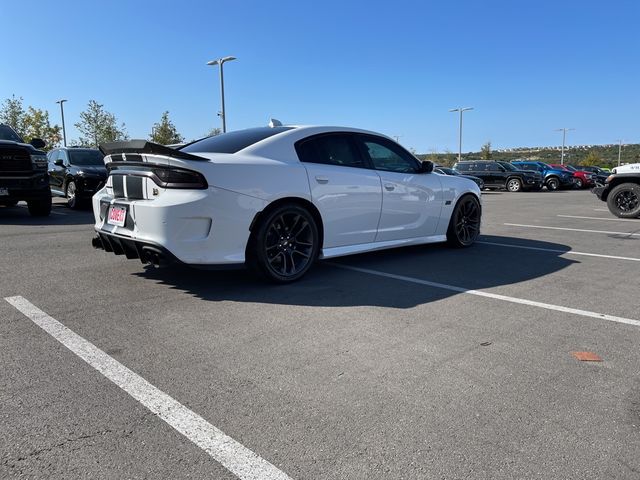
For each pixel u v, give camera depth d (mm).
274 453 2082
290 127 4984
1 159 9281
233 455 2066
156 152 3947
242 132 5039
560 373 2848
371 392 2605
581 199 19000
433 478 1937
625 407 2479
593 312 3955
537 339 3365
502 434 2232
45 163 9953
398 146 5828
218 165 4078
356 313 3873
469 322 3693
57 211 11719
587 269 5516
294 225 4621
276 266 4617
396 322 3676
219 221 4078
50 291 4391
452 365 2939
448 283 4832
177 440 2166
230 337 3346
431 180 6074
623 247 7012
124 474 1937
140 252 4195
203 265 4082
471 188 6719
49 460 2012
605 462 2041
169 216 3920
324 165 4883
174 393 2572
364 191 5176
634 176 11156
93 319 3666
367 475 1950
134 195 4250
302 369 2867
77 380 2697
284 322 3650
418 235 6016
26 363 2896
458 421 2336
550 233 8539
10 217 10359
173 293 4359
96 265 5422
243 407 2443
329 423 2311
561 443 2170
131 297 4234
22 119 37688
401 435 2219
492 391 2629
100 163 12969
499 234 8398
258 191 4266
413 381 2732
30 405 2428
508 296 4395
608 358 3062
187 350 3123
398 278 5012
